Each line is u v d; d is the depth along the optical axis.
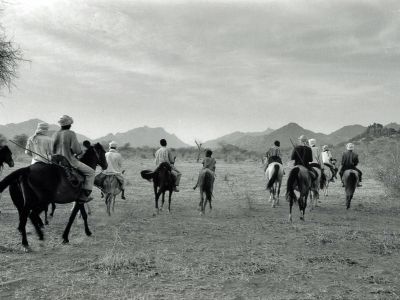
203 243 9.70
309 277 7.26
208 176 13.62
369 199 18.06
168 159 14.25
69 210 14.08
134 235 10.35
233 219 12.88
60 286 6.60
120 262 7.77
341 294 6.42
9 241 9.41
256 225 11.89
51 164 9.01
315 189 15.02
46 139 10.16
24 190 8.62
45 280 6.88
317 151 15.66
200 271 7.46
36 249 8.80
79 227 11.18
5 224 11.29
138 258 8.19
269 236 10.53
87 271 7.39
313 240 9.97
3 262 7.81
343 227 11.76
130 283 6.79
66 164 9.24
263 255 8.66
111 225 11.51
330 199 18.08
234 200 17.25
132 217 12.85
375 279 7.15
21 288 6.48
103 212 13.62
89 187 9.70
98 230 10.82
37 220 9.18
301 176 12.61
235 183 24.02
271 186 14.80
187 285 6.74
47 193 8.78
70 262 7.91
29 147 10.18
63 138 9.35
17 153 47.66
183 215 13.48
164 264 7.89
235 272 7.43
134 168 34.12
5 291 6.37
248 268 7.64
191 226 11.67
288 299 6.18
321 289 6.64
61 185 9.00
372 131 87.06
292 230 11.30
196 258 8.37
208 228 11.44
